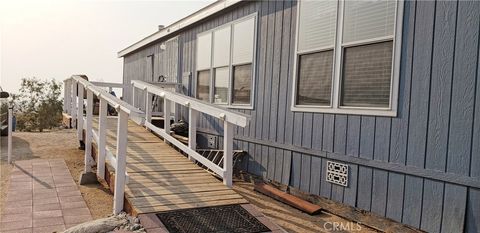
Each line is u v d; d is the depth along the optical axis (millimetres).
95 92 4801
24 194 4500
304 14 4660
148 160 5012
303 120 4672
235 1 5930
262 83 5484
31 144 8617
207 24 7164
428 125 3246
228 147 4148
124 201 3709
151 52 10555
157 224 3107
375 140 3730
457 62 3035
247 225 3180
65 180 5246
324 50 4359
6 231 3268
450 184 3078
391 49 3574
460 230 2990
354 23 3953
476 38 2906
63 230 3314
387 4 3598
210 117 6887
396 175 3531
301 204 4348
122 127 3666
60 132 11656
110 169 4578
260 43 5539
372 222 3742
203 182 4258
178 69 8500
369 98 3812
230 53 6340
